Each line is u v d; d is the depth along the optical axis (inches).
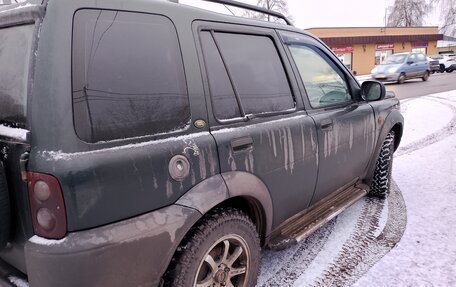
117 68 69.2
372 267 112.0
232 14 99.3
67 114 61.7
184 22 82.3
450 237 128.0
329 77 128.0
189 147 75.8
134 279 67.7
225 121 85.5
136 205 67.1
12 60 70.8
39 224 62.6
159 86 74.7
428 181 184.7
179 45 80.0
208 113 82.3
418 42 1502.2
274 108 101.0
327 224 142.1
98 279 62.9
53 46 62.7
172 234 71.1
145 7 75.6
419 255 117.4
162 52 76.7
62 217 60.4
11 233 69.7
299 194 108.7
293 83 109.3
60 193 59.8
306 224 114.3
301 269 112.3
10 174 67.2
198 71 82.2
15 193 67.0
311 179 111.9
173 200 72.7
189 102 79.2
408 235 130.8
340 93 133.1
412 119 354.9
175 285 75.7
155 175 69.6
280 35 110.3
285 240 104.3
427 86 714.2
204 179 78.2
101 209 62.8
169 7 80.5
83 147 62.3
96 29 67.6
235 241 87.0
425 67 836.0
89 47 66.1
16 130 65.6
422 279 105.1
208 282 81.6
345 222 143.1
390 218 145.2
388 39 1380.4
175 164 72.8
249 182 87.7
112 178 63.7
